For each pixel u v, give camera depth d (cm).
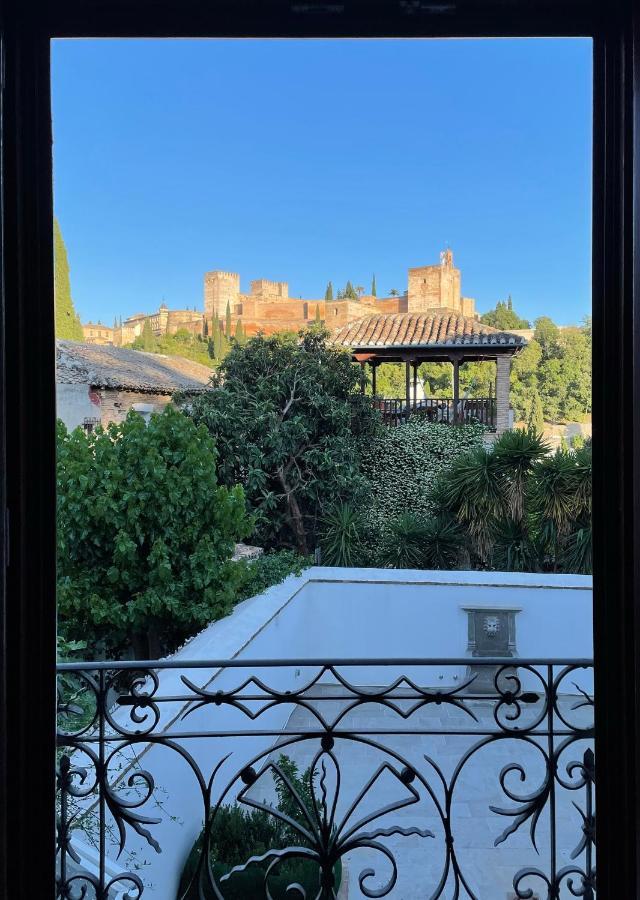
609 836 120
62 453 495
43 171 122
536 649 633
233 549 536
